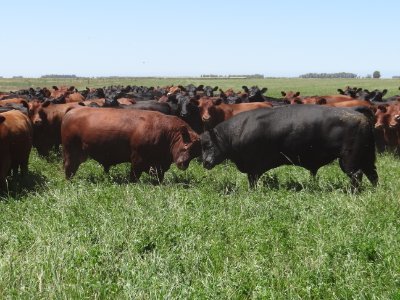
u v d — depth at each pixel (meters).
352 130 10.79
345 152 10.87
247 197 9.90
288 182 11.66
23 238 7.85
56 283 5.89
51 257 6.74
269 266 6.69
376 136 19.25
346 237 7.34
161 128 12.05
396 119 17.80
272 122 11.23
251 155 11.45
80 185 10.75
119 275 6.47
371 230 7.65
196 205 9.35
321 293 5.82
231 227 8.09
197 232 7.95
